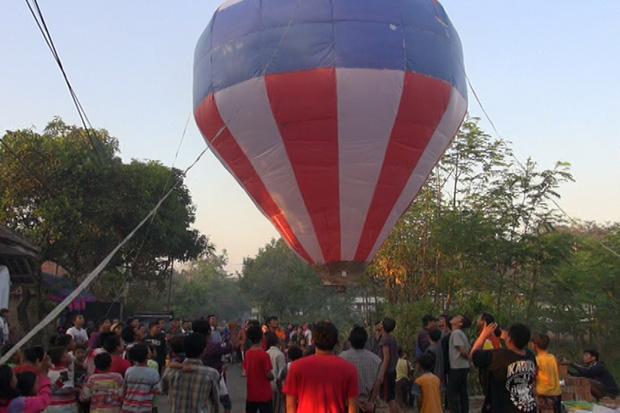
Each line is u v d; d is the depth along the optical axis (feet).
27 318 86.69
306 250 40.57
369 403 22.35
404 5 38.17
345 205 38.65
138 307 130.72
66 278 104.78
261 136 37.81
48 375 23.00
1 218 90.63
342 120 36.40
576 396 34.60
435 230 59.21
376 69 36.11
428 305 53.98
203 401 21.16
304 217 39.37
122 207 94.73
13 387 19.51
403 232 65.26
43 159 90.74
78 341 36.60
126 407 21.86
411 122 37.45
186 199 118.21
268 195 39.96
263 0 38.19
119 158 101.24
